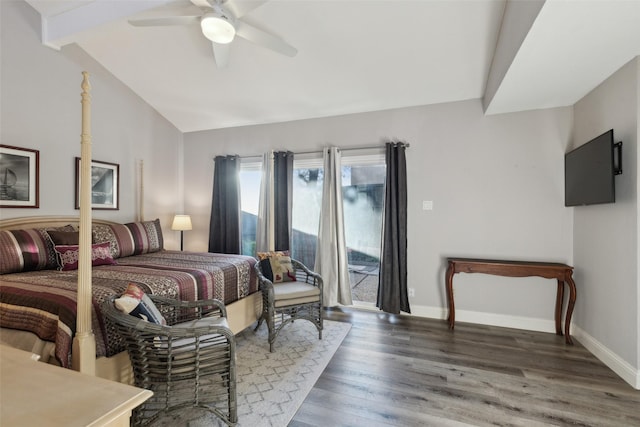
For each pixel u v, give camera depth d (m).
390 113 3.75
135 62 3.51
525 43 1.96
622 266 2.31
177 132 4.79
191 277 2.44
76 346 1.54
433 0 2.33
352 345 2.79
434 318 3.52
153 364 1.62
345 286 3.81
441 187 3.53
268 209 4.22
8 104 2.79
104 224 3.52
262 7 2.50
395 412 1.85
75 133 3.33
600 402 1.96
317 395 2.02
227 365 1.74
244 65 3.31
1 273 2.39
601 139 2.43
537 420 1.79
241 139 4.52
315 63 3.16
